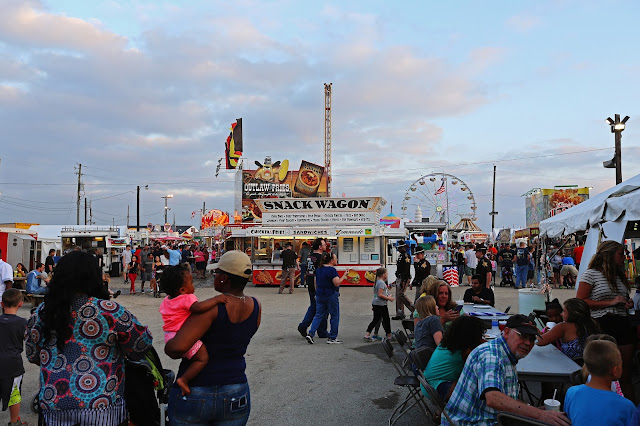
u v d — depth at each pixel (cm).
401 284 1191
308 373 727
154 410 313
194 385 274
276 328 1122
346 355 847
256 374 723
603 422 288
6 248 2184
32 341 283
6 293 500
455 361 445
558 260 1973
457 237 4756
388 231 2536
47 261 1836
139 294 1906
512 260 2150
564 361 459
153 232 4928
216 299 280
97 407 270
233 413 278
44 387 272
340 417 539
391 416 513
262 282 2195
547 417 306
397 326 1146
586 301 534
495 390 323
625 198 576
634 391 547
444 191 4884
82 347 275
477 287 898
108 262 2850
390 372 730
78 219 6194
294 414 549
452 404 362
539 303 800
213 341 278
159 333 1045
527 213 5212
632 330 527
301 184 4538
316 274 971
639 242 1880
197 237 5116
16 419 498
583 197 4422
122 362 291
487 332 593
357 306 1502
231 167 4503
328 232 2188
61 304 274
